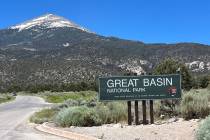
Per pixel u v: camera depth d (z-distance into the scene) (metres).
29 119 31.28
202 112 20.84
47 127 23.02
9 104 70.06
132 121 22.69
